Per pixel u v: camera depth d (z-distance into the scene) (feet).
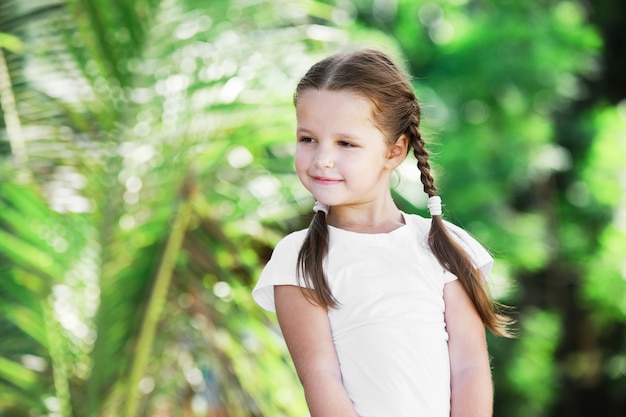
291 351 7.30
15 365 13.08
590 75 38.60
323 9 14.58
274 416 13.73
